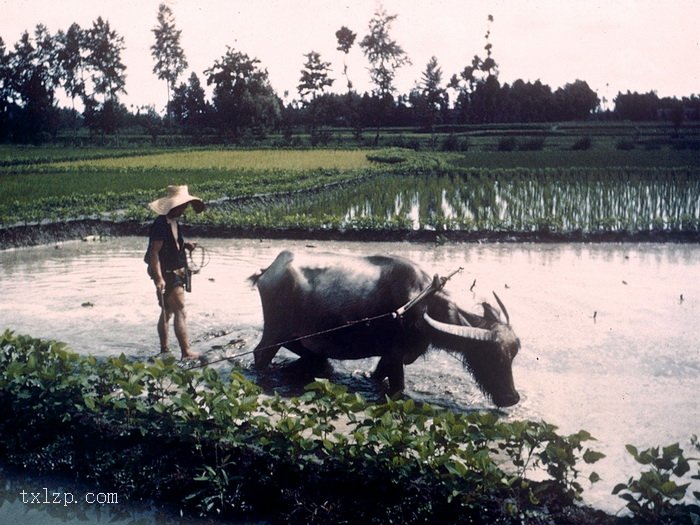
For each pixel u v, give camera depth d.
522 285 13.24
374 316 7.50
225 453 5.95
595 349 9.29
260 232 19.73
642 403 7.45
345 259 7.82
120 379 6.43
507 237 19.17
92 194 25.17
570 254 17.12
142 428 6.16
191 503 5.77
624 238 19.19
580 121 115.69
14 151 68.12
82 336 9.45
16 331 9.65
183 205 8.67
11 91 91.88
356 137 87.88
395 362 7.51
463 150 72.56
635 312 11.25
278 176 34.25
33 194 25.59
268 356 8.15
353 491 5.50
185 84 99.38
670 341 9.68
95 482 6.14
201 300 11.52
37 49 92.44
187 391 6.29
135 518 5.79
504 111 121.06
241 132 96.62
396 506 5.31
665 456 5.02
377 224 19.48
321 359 8.53
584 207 21.98
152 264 8.52
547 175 31.78
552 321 10.66
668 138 75.75
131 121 116.56
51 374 6.50
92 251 17.09
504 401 7.08
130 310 10.87
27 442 6.50
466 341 7.20
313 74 97.38
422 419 5.59
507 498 5.24
